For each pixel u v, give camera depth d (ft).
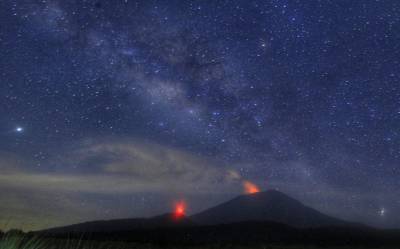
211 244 120.06
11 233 23.49
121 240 109.29
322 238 149.89
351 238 146.41
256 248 117.80
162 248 105.70
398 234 159.84
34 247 23.41
